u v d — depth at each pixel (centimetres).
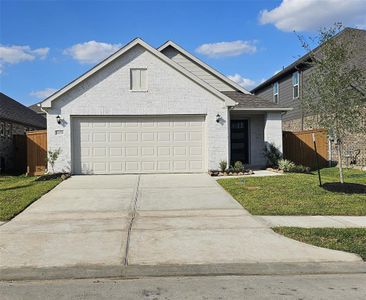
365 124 1456
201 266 631
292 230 823
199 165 1728
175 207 1084
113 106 1689
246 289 546
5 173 2189
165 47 2112
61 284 572
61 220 943
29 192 1271
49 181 1503
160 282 577
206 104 1717
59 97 1677
